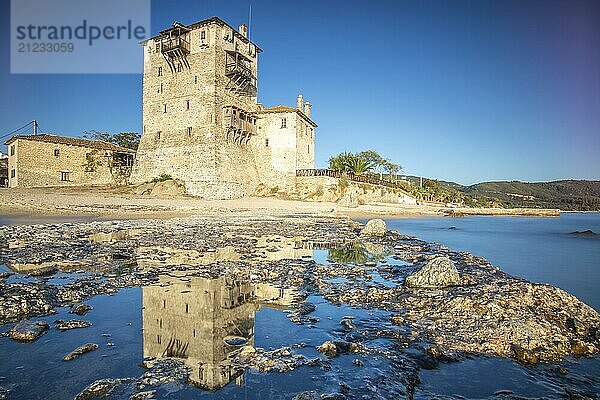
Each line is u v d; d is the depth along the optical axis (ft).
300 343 16.19
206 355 14.51
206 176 164.55
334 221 95.40
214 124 167.02
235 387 12.14
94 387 11.67
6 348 14.89
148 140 183.62
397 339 16.98
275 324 18.62
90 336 16.33
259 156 195.83
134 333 16.79
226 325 18.19
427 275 26.16
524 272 35.14
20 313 19.12
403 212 164.25
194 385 12.14
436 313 20.31
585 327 18.49
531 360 14.98
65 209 102.63
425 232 85.61
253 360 14.29
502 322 18.08
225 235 59.21
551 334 17.08
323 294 24.86
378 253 44.93
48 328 17.20
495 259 44.11
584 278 32.17
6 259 34.55
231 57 178.50
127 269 31.35
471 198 374.84
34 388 11.73
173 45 175.73
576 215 224.53
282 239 56.95
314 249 47.62
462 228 99.60
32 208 101.96
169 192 159.74
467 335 17.29
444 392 12.58
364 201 184.44
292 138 191.83
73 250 40.68
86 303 21.56
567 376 13.94
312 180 185.26
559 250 53.47
